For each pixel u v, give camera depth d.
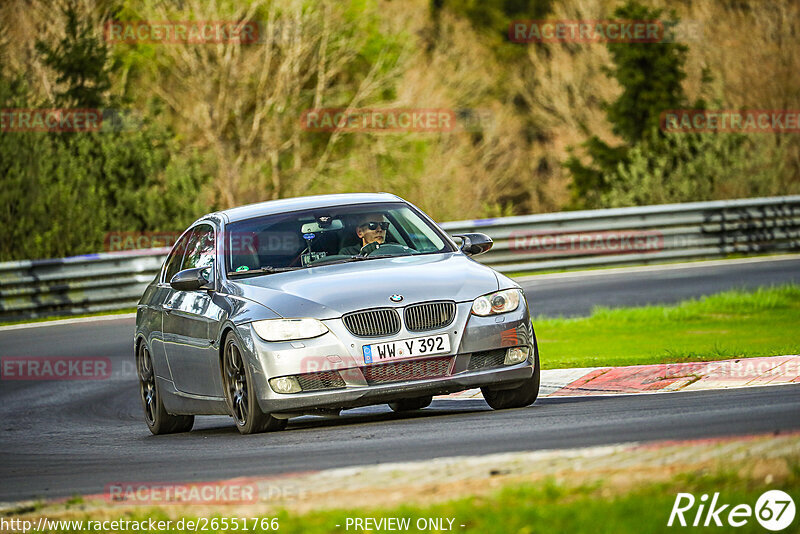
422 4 159.00
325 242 31.45
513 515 15.62
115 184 95.94
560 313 58.16
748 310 53.94
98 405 42.28
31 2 130.75
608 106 112.50
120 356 53.03
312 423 32.69
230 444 27.33
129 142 97.75
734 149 98.69
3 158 82.19
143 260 71.56
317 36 144.38
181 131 147.00
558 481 17.08
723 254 79.50
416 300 27.94
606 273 74.00
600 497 16.12
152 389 35.41
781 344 41.03
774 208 80.81
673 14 112.19
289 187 148.25
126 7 140.88
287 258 31.06
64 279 68.88
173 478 22.58
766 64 144.00
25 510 19.94
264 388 27.72
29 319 67.81
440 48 158.62
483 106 163.62
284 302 28.34
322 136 151.25
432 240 32.12
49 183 85.94
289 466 22.30
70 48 105.62
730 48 147.25
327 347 27.42
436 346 27.70
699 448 18.45
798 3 144.62
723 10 149.12
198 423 39.81
